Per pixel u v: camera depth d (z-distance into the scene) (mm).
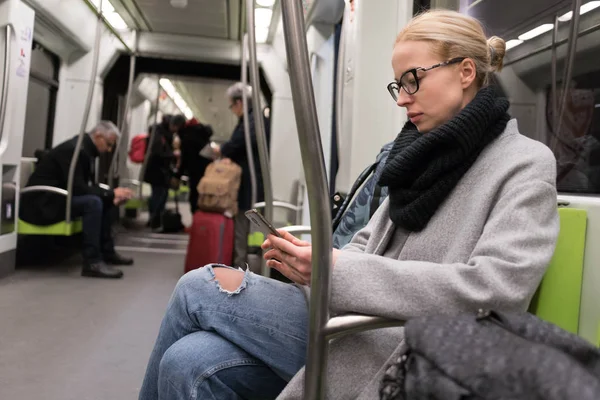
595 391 561
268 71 5836
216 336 1136
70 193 4082
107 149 4633
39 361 2332
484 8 2234
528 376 603
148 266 4789
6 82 3758
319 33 3594
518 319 745
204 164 6426
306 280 972
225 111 11398
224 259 4293
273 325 1120
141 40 6148
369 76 2510
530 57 2127
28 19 4035
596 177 1741
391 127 2502
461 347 678
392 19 2512
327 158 3561
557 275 1180
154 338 2732
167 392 1078
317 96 3598
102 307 3295
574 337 721
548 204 933
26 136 5016
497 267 860
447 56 1068
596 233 1169
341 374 984
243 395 1118
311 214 782
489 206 981
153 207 7492
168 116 7453
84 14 5230
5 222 4012
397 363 792
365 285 882
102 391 2053
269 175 1979
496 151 1037
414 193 1068
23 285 3783
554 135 1861
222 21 5695
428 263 912
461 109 1065
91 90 4043
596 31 1853
